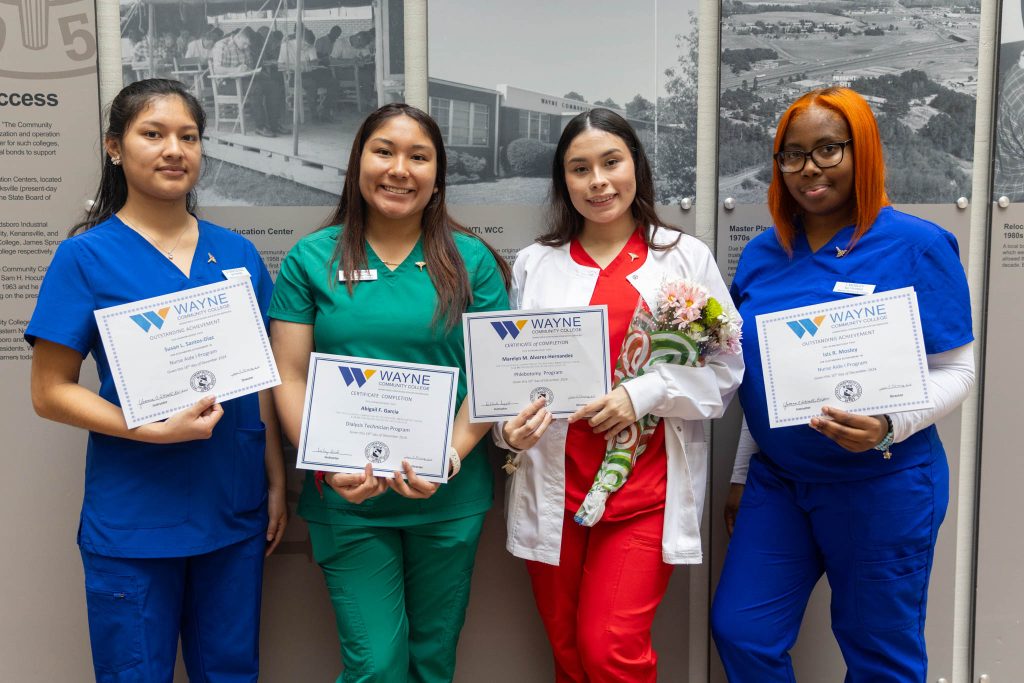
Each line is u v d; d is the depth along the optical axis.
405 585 1.59
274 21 1.73
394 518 1.48
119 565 1.38
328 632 1.84
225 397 1.36
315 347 1.53
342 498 1.47
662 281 1.44
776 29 1.78
